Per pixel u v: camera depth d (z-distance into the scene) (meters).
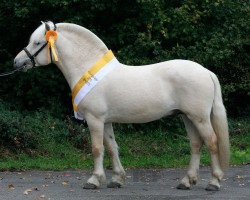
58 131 13.95
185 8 15.13
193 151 9.49
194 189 9.48
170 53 14.93
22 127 13.30
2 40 15.93
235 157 13.25
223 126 9.23
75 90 9.48
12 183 10.16
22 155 12.76
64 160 12.63
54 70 15.27
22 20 15.49
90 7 14.72
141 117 9.34
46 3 14.52
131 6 15.20
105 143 9.67
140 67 9.48
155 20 14.96
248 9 15.91
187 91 9.12
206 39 15.43
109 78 9.34
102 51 9.51
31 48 9.66
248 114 17.14
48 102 15.16
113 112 9.37
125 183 10.14
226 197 8.80
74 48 9.52
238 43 15.50
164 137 14.59
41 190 9.41
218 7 15.65
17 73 15.38
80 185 9.91
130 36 15.20
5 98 15.57
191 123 9.48
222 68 16.38
